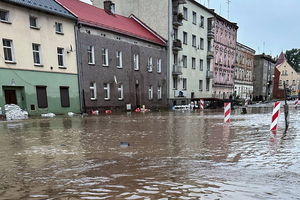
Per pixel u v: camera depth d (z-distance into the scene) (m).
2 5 15.67
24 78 17.09
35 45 18.09
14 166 4.55
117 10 35.03
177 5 33.00
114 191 3.27
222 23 46.44
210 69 43.16
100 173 4.07
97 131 9.75
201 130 9.84
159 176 3.88
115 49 24.61
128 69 26.44
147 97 29.59
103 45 23.22
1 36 15.72
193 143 6.89
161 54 31.77
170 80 33.22
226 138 7.75
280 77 80.12
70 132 9.48
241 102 37.09
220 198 3.02
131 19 33.44
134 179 3.74
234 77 52.62
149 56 29.59
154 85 30.77
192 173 4.02
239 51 54.91
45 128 10.92
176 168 4.33
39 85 18.05
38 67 18.02
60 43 19.58
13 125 12.25
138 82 27.98
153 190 3.29
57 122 13.80
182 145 6.59
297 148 6.06
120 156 5.30
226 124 12.14
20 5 16.59
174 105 34.06
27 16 17.25
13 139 7.84
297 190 3.26
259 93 67.12
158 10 32.34
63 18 19.69
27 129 10.56
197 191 3.24
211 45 42.66
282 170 4.19
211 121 13.89
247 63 59.78
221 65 46.81
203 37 40.41
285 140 7.22
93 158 5.14
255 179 3.70
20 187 3.45
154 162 4.77
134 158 5.11
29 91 17.44
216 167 4.39
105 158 5.13
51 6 19.23
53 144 6.88
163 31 32.34
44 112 18.42
